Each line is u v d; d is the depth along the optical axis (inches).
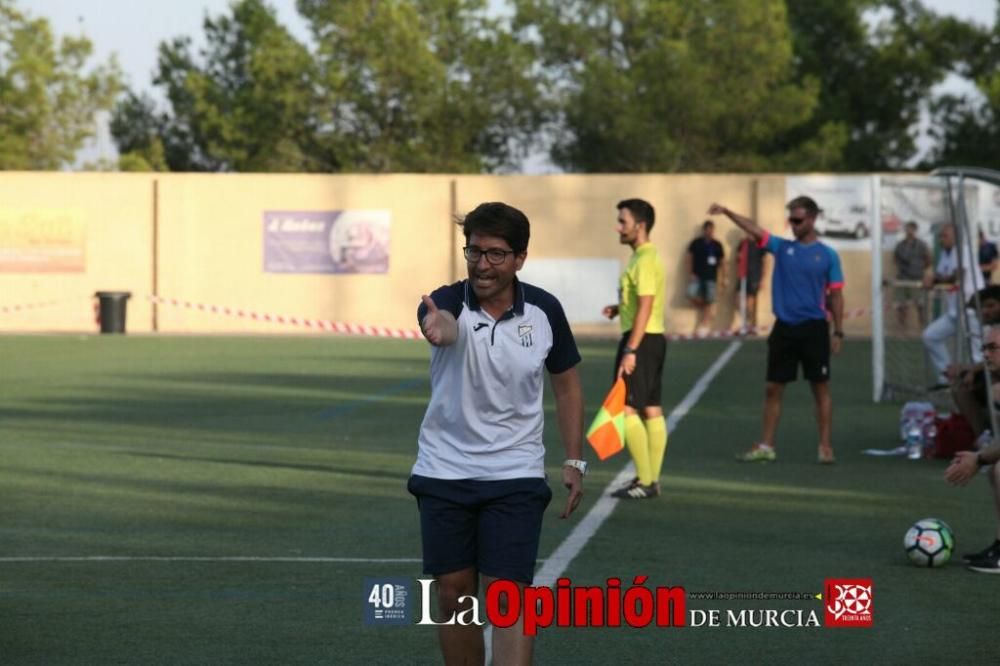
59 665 846.5
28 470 1633.9
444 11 6456.7
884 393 2502.5
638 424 1451.8
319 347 3816.4
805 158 6254.9
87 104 6545.3
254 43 6973.4
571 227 4547.2
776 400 1736.0
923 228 2684.5
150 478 1577.3
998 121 6530.5
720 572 1107.3
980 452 1093.1
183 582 1063.0
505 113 6486.2
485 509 705.0
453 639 714.8
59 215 4552.2
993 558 1113.4
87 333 4429.1
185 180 4559.5
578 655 881.5
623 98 6245.1
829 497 1470.2
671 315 4542.3
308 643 900.0
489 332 699.4
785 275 1717.5
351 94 6210.6
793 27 6766.7
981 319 1496.1
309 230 4566.9
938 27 6678.2
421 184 4564.5
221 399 2461.9
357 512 1365.7
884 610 995.3
